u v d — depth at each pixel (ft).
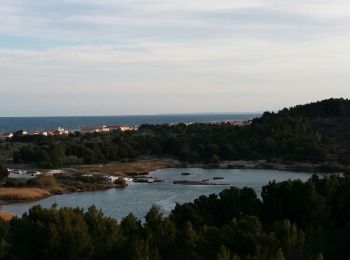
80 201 398.21
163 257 127.03
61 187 466.29
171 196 409.49
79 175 530.68
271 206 176.45
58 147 636.89
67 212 141.49
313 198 166.81
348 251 134.10
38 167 615.98
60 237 131.64
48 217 144.25
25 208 374.22
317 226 152.15
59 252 131.54
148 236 132.46
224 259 106.22
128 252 120.57
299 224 163.73
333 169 565.53
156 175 564.71
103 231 140.26
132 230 148.46
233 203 181.47
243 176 537.24
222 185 475.31
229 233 130.72
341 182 190.08
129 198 403.95
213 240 129.29
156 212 151.64
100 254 130.31
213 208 181.78
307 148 640.17
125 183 499.10
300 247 122.11
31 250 135.03
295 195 172.96
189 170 611.47
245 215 158.71
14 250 134.62
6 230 151.02
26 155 646.74
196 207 182.50
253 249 120.88
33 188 450.71
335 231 146.10
